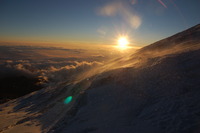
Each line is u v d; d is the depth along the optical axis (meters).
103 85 11.76
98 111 7.91
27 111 17.14
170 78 8.60
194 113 5.05
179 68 9.32
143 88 8.72
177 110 5.59
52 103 15.41
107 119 6.81
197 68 8.35
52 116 10.70
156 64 11.84
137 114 6.54
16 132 9.23
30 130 8.97
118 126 5.96
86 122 7.14
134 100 7.84
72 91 16.50
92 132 6.10
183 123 4.75
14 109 21.14
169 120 5.18
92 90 11.34
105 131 5.86
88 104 9.25
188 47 13.79
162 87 8.02
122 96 8.73
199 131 4.13
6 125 12.33
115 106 7.89
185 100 6.05
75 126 7.10
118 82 11.15
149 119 5.73
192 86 6.93
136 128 5.43
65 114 9.15
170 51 15.54
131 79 10.79
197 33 18.88
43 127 8.87
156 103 6.76
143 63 13.80
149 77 9.92
